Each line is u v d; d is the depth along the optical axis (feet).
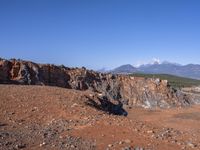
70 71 181.16
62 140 50.19
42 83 153.79
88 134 53.06
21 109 68.59
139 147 47.98
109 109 104.94
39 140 49.96
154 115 160.76
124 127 57.00
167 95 212.43
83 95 92.48
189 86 419.95
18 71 146.51
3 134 51.70
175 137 55.67
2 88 89.20
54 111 68.59
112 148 47.11
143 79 215.72
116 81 203.82
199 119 149.48
